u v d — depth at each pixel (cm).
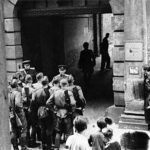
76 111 736
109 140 481
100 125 492
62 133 777
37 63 1367
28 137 770
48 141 727
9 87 750
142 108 869
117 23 894
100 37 2431
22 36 1184
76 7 1023
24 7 1091
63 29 1753
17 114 697
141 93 863
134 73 869
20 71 901
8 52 1101
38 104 722
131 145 204
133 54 864
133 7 852
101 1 990
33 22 1316
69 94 705
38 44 1378
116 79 920
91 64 1478
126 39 870
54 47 1622
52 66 1587
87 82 1489
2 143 129
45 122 715
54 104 712
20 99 696
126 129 874
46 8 1059
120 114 921
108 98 1250
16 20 1090
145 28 849
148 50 860
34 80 925
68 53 1847
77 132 446
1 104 128
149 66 834
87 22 2189
